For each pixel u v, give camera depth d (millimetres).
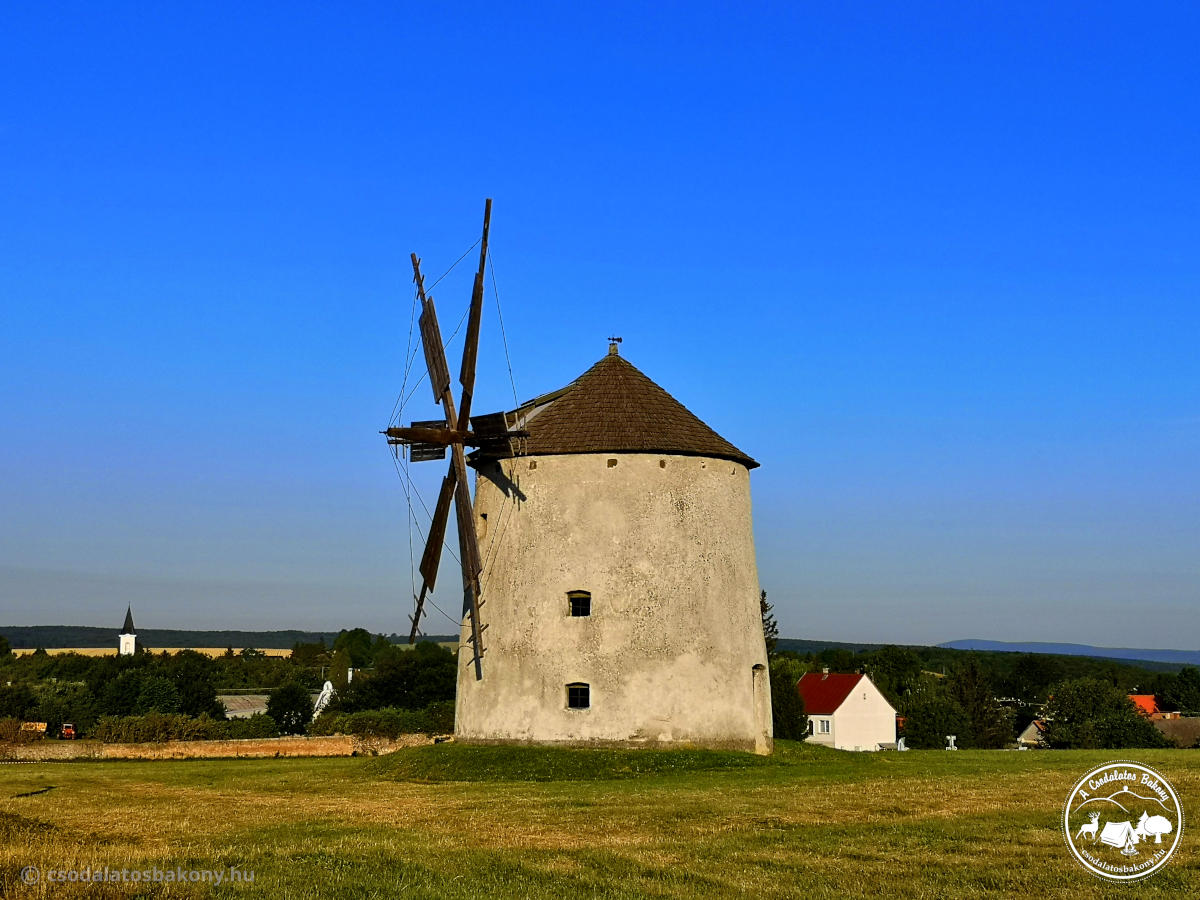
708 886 16406
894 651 113688
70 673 123500
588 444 34156
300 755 47812
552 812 22672
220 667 140250
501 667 33688
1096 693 70750
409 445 34594
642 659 32656
